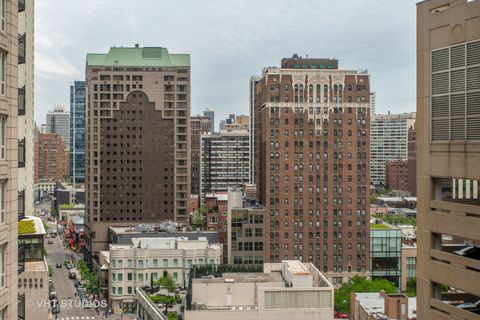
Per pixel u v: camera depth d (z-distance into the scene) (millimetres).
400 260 187125
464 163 32281
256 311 90312
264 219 185000
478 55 31422
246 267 113750
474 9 31562
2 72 35500
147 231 197000
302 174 187375
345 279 186875
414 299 105375
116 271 168250
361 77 189625
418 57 35250
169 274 168750
